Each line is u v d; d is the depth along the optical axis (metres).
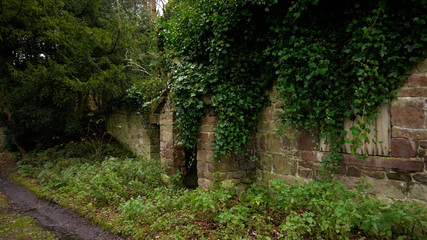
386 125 2.76
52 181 6.04
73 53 7.95
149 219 3.43
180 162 5.30
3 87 7.43
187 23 4.50
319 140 3.39
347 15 2.87
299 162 3.66
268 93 4.11
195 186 5.45
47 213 4.41
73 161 7.52
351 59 2.79
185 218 3.33
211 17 3.82
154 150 8.39
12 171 8.02
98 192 4.36
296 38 3.23
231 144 4.00
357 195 2.95
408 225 2.46
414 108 2.54
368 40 2.65
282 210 3.30
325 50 3.01
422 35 2.37
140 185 4.86
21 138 9.48
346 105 3.00
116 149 9.44
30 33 7.25
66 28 7.65
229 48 3.90
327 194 2.88
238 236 2.76
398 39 2.52
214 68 4.02
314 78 3.15
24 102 7.86
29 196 5.50
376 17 2.54
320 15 3.05
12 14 6.82
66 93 7.67
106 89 8.24
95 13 9.52
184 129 4.46
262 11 3.54
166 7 5.82
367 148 2.92
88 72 8.16
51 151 8.53
